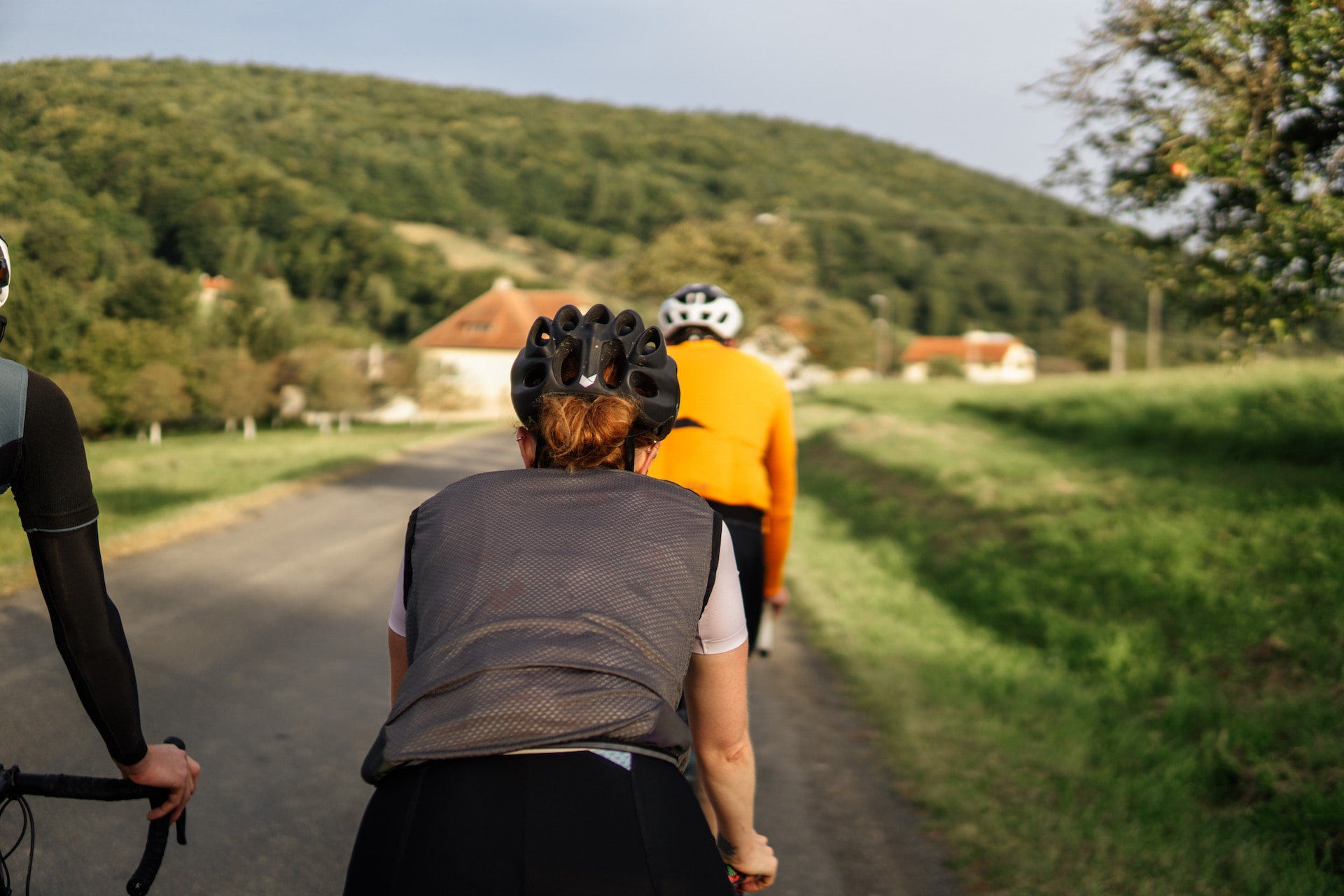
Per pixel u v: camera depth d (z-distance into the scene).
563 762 1.33
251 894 3.06
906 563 9.89
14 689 4.75
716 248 43.12
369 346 92.50
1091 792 4.14
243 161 133.62
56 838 3.32
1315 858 3.52
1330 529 7.31
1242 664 5.51
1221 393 16.77
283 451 25.59
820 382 63.81
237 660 5.79
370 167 180.00
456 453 25.75
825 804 4.04
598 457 1.65
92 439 35.31
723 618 1.61
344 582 8.37
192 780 1.71
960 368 106.12
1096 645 6.23
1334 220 5.79
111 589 7.57
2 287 1.53
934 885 3.33
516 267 164.00
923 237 172.75
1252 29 5.81
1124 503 9.94
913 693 5.57
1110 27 6.44
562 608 1.44
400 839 1.29
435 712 1.38
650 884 1.25
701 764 1.77
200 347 49.25
